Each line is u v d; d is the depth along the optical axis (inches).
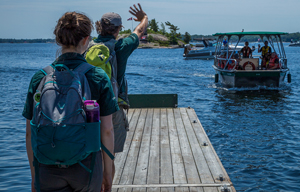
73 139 66.2
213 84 810.2
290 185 225.0
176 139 232.2
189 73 1162.0
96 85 73.4
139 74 1115.9
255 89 697.6
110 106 75.5
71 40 73.8
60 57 75.2
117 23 107.8
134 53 3742.6
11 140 333.4
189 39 6855.3
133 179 162.4
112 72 105.7
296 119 425.1
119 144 115.6
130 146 217.2
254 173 247.0
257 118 433.1
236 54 748.0
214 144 321.4
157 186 153.9
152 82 880.3
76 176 70.0
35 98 70.4
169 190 150.4
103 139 77.2
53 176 70.1
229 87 729.6
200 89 726.5
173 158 192.4
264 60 724.7
